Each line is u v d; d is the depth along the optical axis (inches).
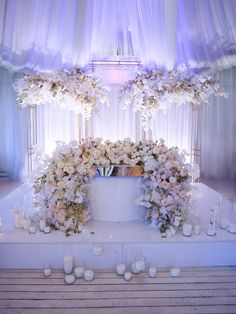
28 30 183.9
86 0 176.1
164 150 133.3
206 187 223.1
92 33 191.9
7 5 170.7
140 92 185.6
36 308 89.9
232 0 165.0
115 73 238.8
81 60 189.5
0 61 213.6
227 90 241.8
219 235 119.9
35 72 189.3
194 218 136.3
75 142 134.3
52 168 127.5
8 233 121.1
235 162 255.1
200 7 173.9
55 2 173.3
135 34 191.5
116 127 249.6
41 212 128.7
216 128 256.1
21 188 209.5
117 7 187.2
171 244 114.0
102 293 97.3
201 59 203.6
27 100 177.8
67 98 177.8
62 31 183.5
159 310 89.2
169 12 174.4
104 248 112.8
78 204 126.1
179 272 108.1
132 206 136.4
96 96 188.2
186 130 255.6
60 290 98.8
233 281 104.7
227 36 179.9
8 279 105.2
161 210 123.9
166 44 183.5
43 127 250.8
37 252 112.4
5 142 249.9
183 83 179.9
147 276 107.7
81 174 127.1
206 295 96.4
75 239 115.2
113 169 129.4
